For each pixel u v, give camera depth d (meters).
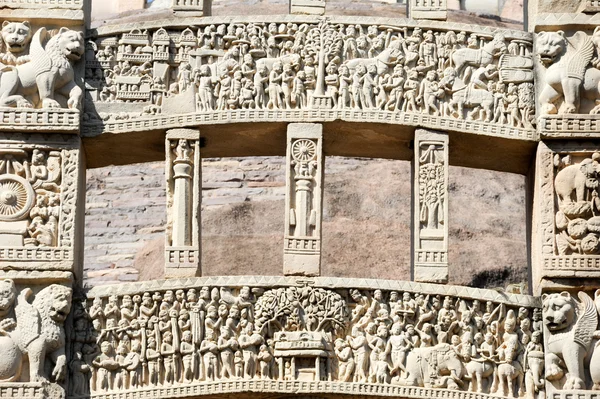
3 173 23.72
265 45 24.30
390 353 23.19
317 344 23.03
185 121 24.02
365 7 34.28
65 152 23.81
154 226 30.88
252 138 24.41
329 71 24.16
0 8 24.34
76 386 23.06
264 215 30.30
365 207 30.09
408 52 24.30
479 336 23.34
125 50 24.31
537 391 23.27
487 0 36.44
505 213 30.23
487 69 24.30
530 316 23.58
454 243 29.53
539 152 24.02
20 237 23.44
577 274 23.48
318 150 23.92
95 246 30.61
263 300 23.28
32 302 23.25
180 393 22.98
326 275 29.06
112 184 31.55
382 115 24.00
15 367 22.88
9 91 23.83
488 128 24.11
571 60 24.16
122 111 24.11
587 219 23.69
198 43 24.34
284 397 23.11
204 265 29.41
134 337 23.23
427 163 23.95
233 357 23.12
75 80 24.17
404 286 23.39
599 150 23.97
